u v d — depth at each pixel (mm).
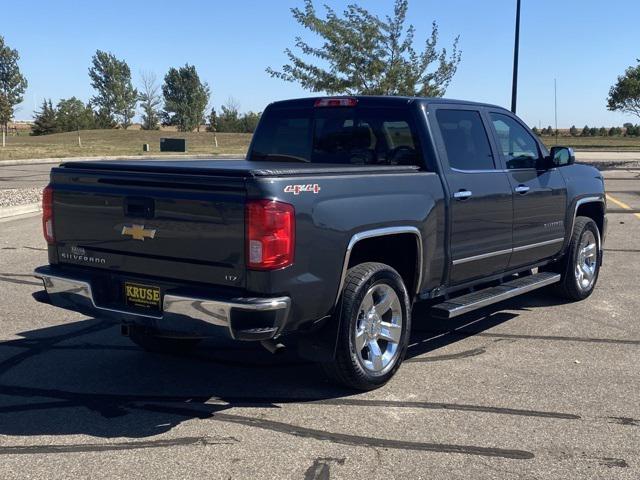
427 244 5352
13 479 3748
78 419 4562
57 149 43875
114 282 4867
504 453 4098
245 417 4613
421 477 3801
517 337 6500
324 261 4527
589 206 8156
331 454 4070
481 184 5945
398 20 22484
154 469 3871
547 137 73250
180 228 4473
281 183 4266
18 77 90688
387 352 5184
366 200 4812
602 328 6801
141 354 5938
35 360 5746
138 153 41562
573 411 4734
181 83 104562
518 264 6754
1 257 9820
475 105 6273
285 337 4949
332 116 6223
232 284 4316
